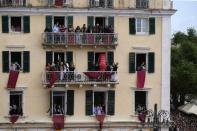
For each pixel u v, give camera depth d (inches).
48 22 3292.3
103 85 3331.7
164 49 3385.8
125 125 3371.1
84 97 3334.2
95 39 3284.9
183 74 4694.9
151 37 3371.1
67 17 3307.1
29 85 3302.2
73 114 3336.6
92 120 3348.9
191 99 4928.6
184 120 4028.1
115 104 3363.7
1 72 3280.0
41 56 3299.7
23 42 3284.9
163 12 3356.3
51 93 3307.1
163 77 3398.1
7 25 3262.8
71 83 3280.0
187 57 4960.6
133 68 3363.7
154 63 3385.8
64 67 3275.1
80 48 3307.1
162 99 3403.1
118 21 3341.5
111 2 3326.8
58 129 3321.9
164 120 3326.8
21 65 3302.2
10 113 3302.2
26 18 3277.6
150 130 3376.0
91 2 3314.5
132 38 3356.3
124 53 3353.8
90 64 3321.9
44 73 3277.6
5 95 3297.2
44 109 3319.4
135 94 3393.2
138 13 3341.5
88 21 3321.9
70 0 3302.2
